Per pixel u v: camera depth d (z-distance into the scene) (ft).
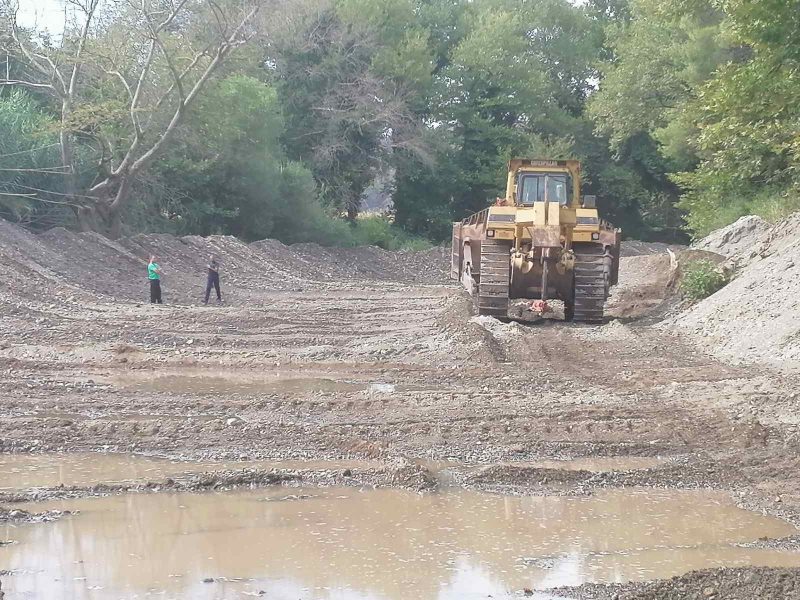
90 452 31.65
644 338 57.06
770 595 19.11
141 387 43.27
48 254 93.40
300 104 173.88
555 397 39.70
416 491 27.50
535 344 54.19
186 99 110.93
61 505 26.03
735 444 32.27
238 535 23.63
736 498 27.02
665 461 30.68
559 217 62.90
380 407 38.09
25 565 21.56
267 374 47.06
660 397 39.50
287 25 164.76
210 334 60.80
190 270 108.27
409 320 69.51
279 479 28.35
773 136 77.82
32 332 59.21
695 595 19.31
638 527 24.50
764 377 41.96
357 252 149.69
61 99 109.81
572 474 28.94
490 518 25.17
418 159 185.16
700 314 61.98
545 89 199.72
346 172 180.34
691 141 112.98
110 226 115.65
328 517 25.13
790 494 27.25
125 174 111.96
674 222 200.85
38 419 35.42
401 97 181.68
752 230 94.99
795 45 59.41
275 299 90.48
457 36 210.18
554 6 212.02
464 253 75.97
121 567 21.44
